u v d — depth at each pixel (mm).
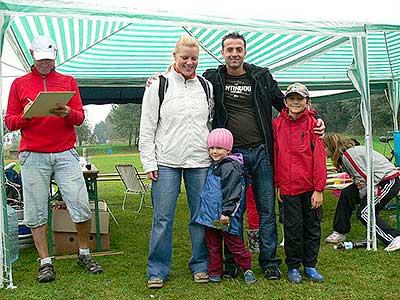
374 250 4766
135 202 9367
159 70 9570
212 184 3725
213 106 3875
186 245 5305
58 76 4102
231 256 4008
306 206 3842
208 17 4203
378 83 11156
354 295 3506
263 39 6887
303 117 3814
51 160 3994
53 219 5023
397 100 11023
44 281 3988
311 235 3877
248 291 3635
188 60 3666
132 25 6461
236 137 3801
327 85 11594
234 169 3666
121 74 9852
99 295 3650
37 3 3803
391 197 4906
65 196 4113
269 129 3826
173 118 3705
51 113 3807
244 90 3805
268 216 3889
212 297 3533
